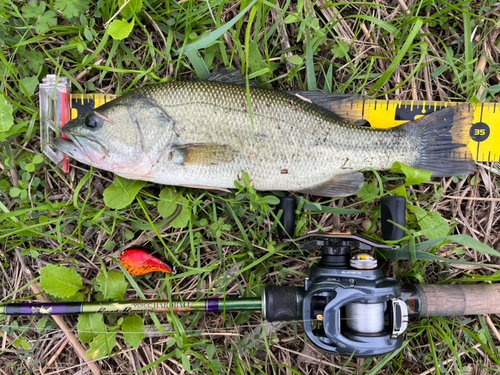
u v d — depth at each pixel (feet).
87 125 0.94
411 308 0.95
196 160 0.95
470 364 1.06
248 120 0.96
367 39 1.11
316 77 1.11
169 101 0.95
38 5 1.05
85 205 1.03
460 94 1.10
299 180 0.99
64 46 1.02
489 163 1.10
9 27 1.02
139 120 0.94
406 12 1.11
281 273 1.06
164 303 0.95
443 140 1.03
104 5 1.03
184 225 1.01
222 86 0.96
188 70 1.08
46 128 1.03
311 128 0.98
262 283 1.07
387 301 0.87
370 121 1.08
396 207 0.90
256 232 1.07
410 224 1.07
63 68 1.06
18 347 1.06
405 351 1.06
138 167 0.96
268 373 1.06
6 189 1.05
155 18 1.04
